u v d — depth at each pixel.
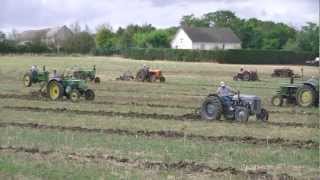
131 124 22.16
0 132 18.75
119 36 152.62
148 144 16.94
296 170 13.55
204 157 14.95
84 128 20.53
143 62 91.25
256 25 157.00
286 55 105.69
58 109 27.08
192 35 146.88
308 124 23.59
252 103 23.98
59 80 32.62
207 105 24.27
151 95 37.69
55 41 136.12
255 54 103.75
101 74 61.16
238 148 16.67
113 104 30.50
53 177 12.09
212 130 20.95
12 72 58.66
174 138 18.61
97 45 144.12
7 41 117.00
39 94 34.78
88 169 12.88
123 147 16.28
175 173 12.73
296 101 31.88
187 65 86.94
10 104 28.88
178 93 40.03
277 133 20.70
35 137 17.77
